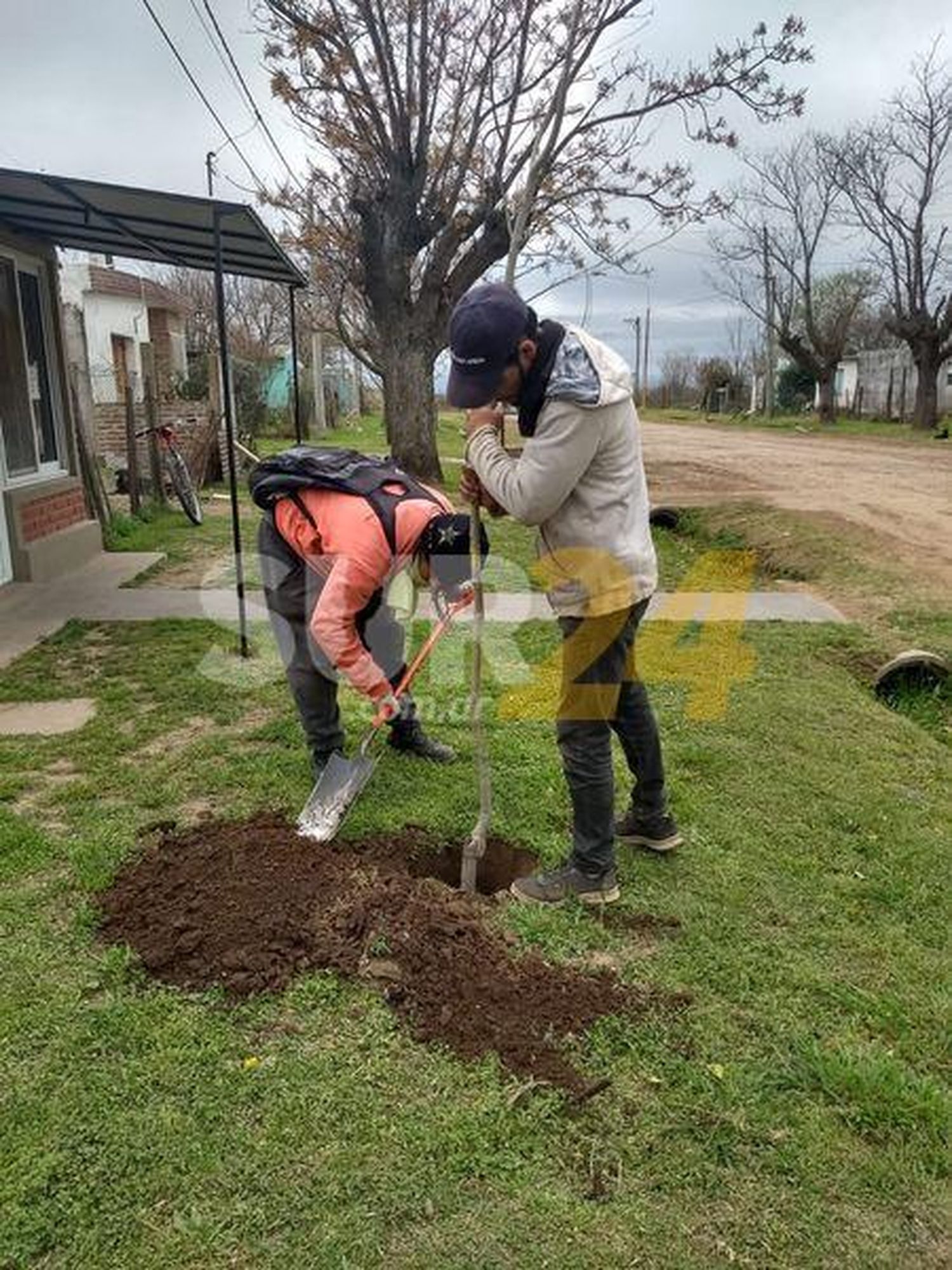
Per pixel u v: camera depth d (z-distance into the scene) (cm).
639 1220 197
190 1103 221
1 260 752
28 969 266
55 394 865
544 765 411
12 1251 185
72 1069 229
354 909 284
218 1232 190
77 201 582
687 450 2498
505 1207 198
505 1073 233
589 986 265
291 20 1245
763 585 884
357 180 1399
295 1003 253
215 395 1612
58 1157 204
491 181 1305
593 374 260
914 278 3375
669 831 339
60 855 330
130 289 2200
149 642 603
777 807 387
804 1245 194
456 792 382
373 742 427
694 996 266
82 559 862
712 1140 217
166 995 254
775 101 1322
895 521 1193
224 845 326
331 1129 215
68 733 448
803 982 273
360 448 2342
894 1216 201
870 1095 229
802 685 554
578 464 264
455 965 267
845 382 5091
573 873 308
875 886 328
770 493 1483
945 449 2580
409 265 1367
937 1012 264
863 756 447
